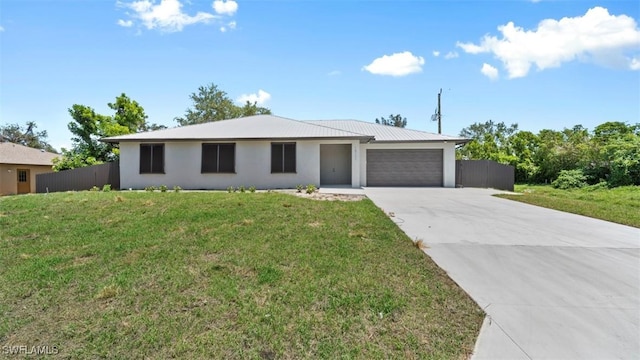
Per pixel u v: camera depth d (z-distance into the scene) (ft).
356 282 12.34
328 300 10.94
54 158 76.84
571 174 70.13
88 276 12.90
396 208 31.07
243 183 51.39
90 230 19.63
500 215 27.58
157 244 16.88
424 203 34.73
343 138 50.03
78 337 9.00
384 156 57.72
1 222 21.66
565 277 13.38
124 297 11.15
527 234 20.70
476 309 10.56
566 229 22.25
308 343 8.67
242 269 13.56
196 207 26.55
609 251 17.12
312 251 15.90
